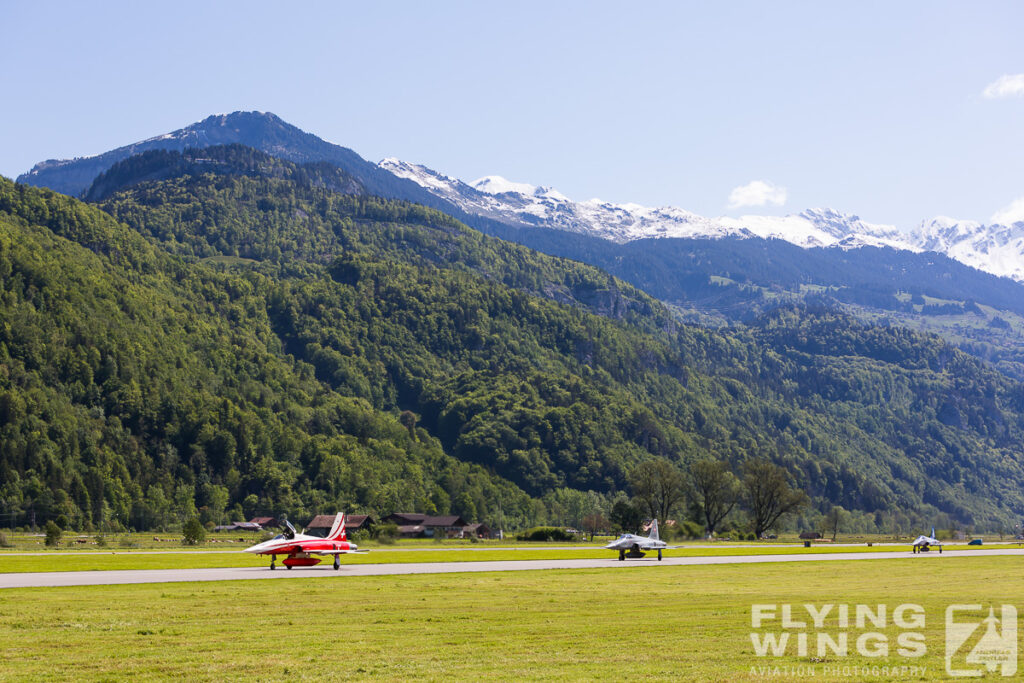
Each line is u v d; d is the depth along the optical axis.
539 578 61.84
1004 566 82.75
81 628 34.38
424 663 28.23
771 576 66.06
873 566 81.81
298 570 67.75
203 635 33.03
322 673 26.80
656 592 50.91
